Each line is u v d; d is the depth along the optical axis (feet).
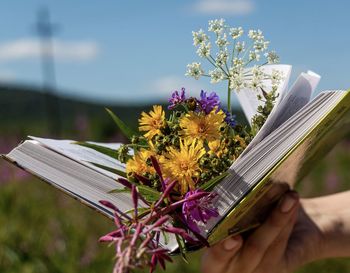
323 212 3.13
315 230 3.05
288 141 1.90
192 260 6.78
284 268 2.92
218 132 1.99
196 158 1.87
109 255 6.54
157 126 2.00
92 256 6.47
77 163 1.99
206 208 1.85
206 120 1.98
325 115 1.85
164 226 1.68
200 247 1.94
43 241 6.74
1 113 96.63
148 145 2.02
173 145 1.95
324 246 3.06
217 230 1.90
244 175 1.89
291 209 2.46
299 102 2.05
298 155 2.05
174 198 1.87
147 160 1.92
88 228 7.42
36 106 102.78
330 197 3.23
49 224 7.11
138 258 1.50
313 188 12.19
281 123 2.00
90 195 2.01
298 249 2.97
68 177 2.02
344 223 3.09
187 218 1.84
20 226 7.10
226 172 1.88
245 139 2.06
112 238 1.63
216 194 1.89
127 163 1.94
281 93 2.06
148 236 1.58
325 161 14.44
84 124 11.91
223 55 2.02
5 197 7.51
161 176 1.82
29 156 2.03
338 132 2.49
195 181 1.91
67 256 6.47
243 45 2.02
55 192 8.33
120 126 2.11
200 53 2.02
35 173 2.03
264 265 2.78
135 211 1.69
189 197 1.79
